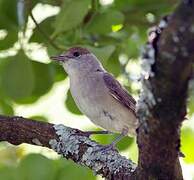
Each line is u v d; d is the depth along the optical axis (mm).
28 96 11266
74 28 11047
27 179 9984
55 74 12750
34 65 11922
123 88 11344
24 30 11648
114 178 8648
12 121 9133
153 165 7555
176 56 6539
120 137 11148
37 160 10047
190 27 6410
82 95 11312
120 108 11164
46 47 11586
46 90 12172
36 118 13039
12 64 11234
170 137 7199
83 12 10625
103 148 8922
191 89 6816
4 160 12234
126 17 12945
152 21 13164
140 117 7242
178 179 7695
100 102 11180
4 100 12578
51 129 9148
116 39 12367
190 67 6629
